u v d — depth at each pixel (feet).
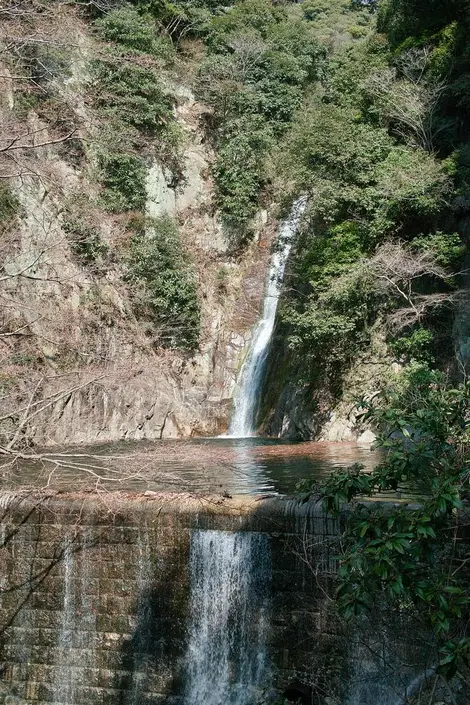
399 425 20.80
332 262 67.87
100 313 76.59
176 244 87.71
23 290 64.85
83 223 75.92
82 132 81.20
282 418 74.69
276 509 31.89
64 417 70.03
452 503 17.85
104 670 34.94
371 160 68.59
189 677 33.24
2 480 46.78
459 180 63.46
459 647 17.12
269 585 31.65
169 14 105.81
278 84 100.58
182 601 33.86
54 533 36.68
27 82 72.23
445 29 72.49
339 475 21.02
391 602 26.16
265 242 94.43
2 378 50.93
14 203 69.51
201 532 33.63
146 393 78.33
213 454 58.59
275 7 118.83
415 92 69.46
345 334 66.33
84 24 82.48
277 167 91.61
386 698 27.22
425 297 58.80
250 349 88.79
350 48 100.63
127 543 35.17
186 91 101.55
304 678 29.96
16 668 36.47
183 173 97.81
